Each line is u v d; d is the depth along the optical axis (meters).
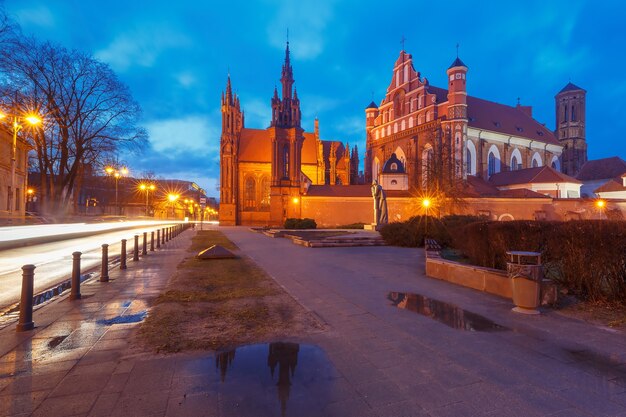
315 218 52.31
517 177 59.91
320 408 3.30
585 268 6.90
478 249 9.70
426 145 60.25
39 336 5.35
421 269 11.61
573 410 3.25
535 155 71.06
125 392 3.62
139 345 4.93
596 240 6.64
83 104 40.31
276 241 24.52
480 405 3.35
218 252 14.38
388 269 11.60
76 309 6.90
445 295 7.91
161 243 22.70
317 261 13.60
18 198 44.38
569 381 3.84
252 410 3.26
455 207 47.28
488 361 4.38
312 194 53.16
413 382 3.83
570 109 83.56
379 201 31.16
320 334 5.38
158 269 11.91
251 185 72.19
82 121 40.72
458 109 55.53
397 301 7.39
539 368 4.17
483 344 4.95
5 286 9.36
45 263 13.67
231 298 7.61
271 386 3.74
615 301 6.53
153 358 4.49
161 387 3.72
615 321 5.83
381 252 16.84
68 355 4.60
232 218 68.62
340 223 52.50
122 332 5.51
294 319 6.12
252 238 27.78
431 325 5.80
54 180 44.66
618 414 3.18
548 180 55.75
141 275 10.74
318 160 76.62
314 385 3.76
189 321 6.01
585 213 50.00
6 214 38.03
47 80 37.19
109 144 42.47
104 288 8.88
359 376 3.98
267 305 7.05
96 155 43.91
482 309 6.75
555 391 3.62
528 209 51.31
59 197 40.97
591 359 4.42
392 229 20.34
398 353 4.64
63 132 39.81
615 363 4.30
